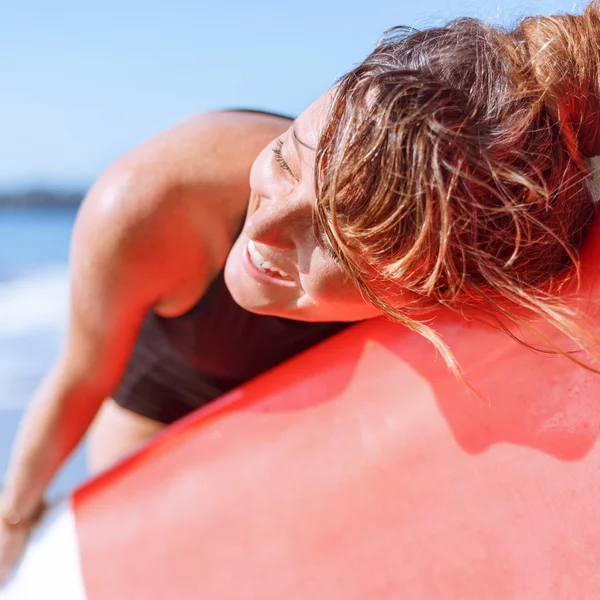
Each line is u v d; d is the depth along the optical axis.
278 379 1.13
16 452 1.34
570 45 0.82
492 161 0.73
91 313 1.23
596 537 0.79
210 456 1.12
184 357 1.38
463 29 0.82
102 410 1.82
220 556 1.02
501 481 0.86
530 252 0.80
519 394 0.88
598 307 0.84
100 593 1.09
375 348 1.04
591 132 0.84
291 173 0.84
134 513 1.15
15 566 1.24
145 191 1.13
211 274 1.19
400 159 0.71
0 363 3.48
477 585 0.83
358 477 0.96
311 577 0.94
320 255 0.83
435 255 0.75
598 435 0.82
